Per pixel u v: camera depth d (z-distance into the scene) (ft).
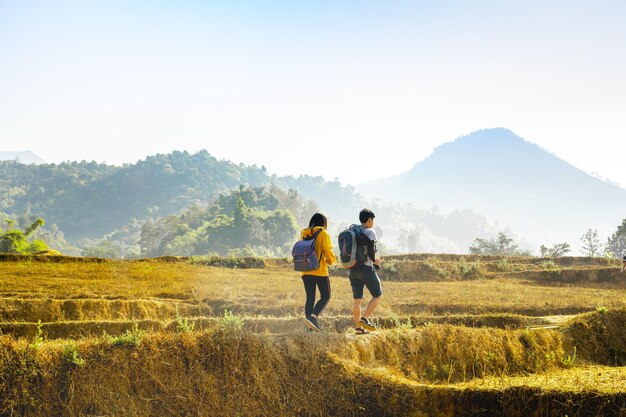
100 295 65.41
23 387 26.68
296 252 33.27
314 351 30.99
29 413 26.35
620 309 43.39
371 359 32.78
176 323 48.57
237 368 29.58
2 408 26.11
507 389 28.86
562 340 39.70
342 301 59.88
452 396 29.01
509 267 125.29
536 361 36.83
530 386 29.01
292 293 67.15
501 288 82.12
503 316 51.06
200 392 28.66
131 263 116.78
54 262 118.32
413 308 59.62
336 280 90.27
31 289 69.51
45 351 27.94
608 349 40.63
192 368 29.27
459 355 35.32
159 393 28.30
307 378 29.96
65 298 63.16
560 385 29.53
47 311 57.72
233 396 28.86
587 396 28.02
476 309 59.57
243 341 30.66
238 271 107.34
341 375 30.07
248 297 63.98
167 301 63.46
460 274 115.65
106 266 106.52
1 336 28.32
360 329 34.32
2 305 57.31
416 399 29.27
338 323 47.26
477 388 29.22
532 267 129.59
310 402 29.30
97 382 27.63
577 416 27.63
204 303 61.46
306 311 33.83
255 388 29.25
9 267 98.37
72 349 28.27
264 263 130.41
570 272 113.29
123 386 27.99
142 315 59.11
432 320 51.01
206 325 48.93
